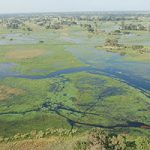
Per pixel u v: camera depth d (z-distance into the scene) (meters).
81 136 45.31
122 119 54.16
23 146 42.59
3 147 42.47
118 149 37.41
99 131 39.62
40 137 45.66
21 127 50.94
